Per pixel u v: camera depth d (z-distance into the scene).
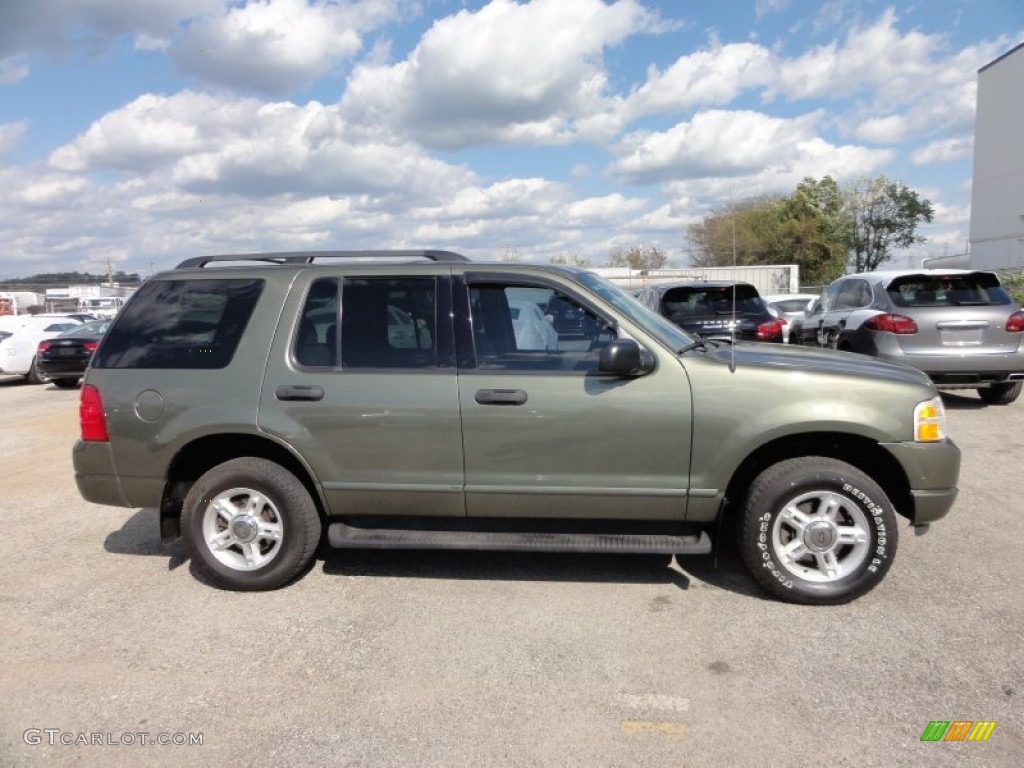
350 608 3.95
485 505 4.00
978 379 8.20
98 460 4.22
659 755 2.69
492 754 2.71
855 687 3.09
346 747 2.78
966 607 3.78
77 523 5.59
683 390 3.80
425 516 4.11
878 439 3.73
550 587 4.15
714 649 3.43
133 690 3.21
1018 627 3.56
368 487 4.03
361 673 3.30
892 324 8.31
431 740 2.81
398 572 4.40
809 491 3.76
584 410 3.84
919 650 3.37
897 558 4.44
